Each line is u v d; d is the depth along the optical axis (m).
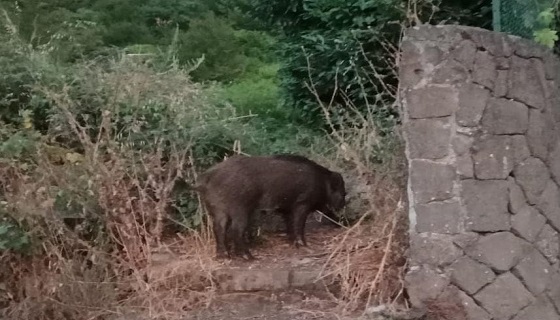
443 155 3.90
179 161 5.34
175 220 5.18
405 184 4.13
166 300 4.40
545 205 4.02
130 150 5.11
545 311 3.92
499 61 3.99
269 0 8.12
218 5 11.92
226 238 4.86
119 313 4.26
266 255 5.00
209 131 5.82
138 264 4.71
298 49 7.67
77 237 4.55
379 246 4.44
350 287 4.34
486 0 6.16
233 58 10.59
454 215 3.87
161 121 5.54
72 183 4.85
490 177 3.91
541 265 3.95
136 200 5.09
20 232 4.44
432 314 3.85
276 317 4.16
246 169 4.82
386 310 3.87
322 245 5.19
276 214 5.46
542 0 4.65
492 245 3.88
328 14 6.87
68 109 5.32
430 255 3.87
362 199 5.30
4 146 4.77
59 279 4.35
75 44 7.16
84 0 10.31
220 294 4.54
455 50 3.93
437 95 3.91
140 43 10.23
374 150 5.29
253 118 7.77
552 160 4.11
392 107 5.30
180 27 11.20
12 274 4.44
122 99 5.57
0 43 5.95
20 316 4.29
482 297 3.85
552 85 4.23
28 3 8.03
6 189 4.70
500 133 3.96
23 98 5.69
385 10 6.18
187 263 4.60
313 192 5.02
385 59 6.02
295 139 7.22
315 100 7.64
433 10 5.47
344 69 6.75
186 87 5.96
